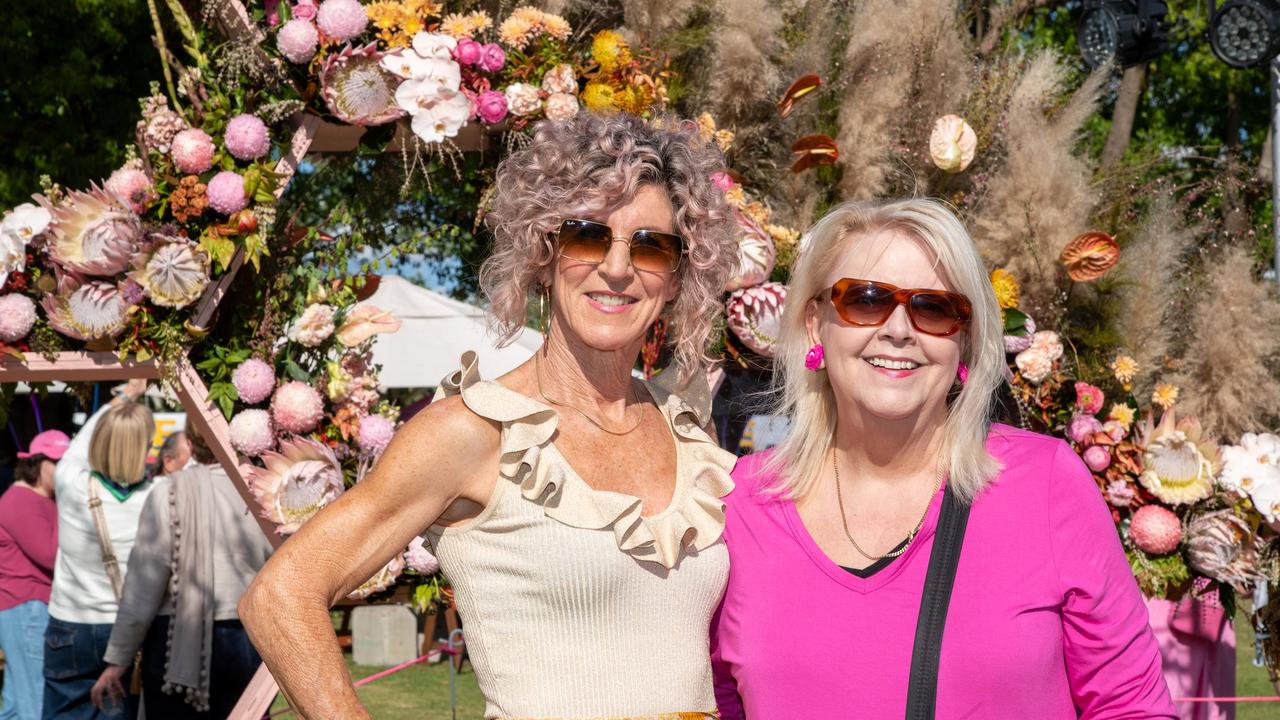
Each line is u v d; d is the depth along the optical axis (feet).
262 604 5.14
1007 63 13.12
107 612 13.85
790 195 12.19
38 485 16.80
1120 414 11.50
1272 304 11.56
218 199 9.98
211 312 10.23
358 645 25.31
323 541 5.28
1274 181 17.01
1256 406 11.78
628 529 5.67
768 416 11.02
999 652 5.83
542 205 5.86
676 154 6.13
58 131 32.48
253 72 10.21
